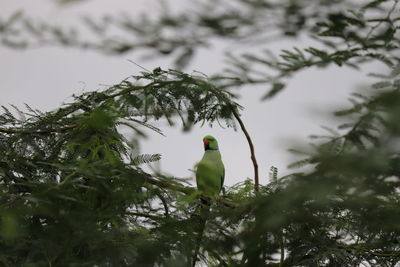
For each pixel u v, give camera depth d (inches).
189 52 138.0
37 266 265.3
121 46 135.6
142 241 295.6
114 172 297.1
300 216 160.2
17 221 239.1
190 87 339.3
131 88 351.3
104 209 286.5
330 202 155.2
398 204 182.5
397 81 132.0
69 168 293.4
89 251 288.4
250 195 312.7
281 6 129.8
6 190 311.7
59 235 264.8
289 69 153.7
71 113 379.9
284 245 312.7
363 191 134.6
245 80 154.9
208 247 295.1
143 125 347.6
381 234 346.3
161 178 280.8
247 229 228.7
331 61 155.1
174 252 301.9
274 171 243.8
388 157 121.3
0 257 269.4
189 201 304.2
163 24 129.9
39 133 371.2
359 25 145.4
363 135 125.9
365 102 126.4
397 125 120.2
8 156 342.6
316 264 369.7
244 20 130.1
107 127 321.1
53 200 266.2
